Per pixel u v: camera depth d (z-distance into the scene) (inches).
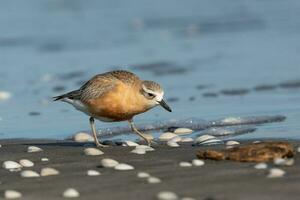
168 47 1107.9
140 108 466.3
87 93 469.7
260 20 1285.7
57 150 457.7
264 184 317.4
